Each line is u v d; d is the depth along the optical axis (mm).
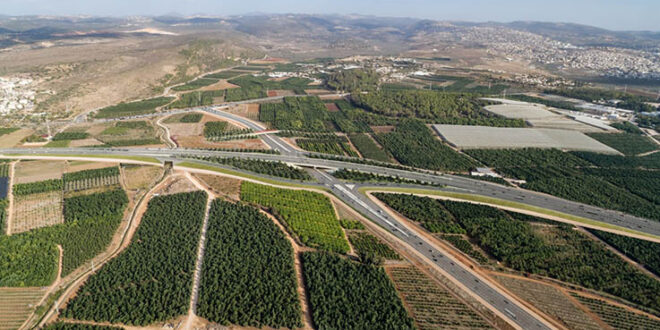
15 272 186250
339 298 174250
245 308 168375
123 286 179875
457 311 172625
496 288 187125
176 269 188625
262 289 178375
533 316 171375
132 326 160500
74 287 180750
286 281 182500
